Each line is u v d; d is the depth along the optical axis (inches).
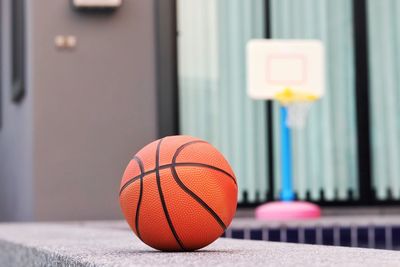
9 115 267.7
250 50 209.5
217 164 64.1
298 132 234.5
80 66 219.6
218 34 232.4
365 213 234.4
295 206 199.0
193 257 56.8
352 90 237.8
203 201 62.1
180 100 229.5
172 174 62.2
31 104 218.7
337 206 233.5
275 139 232.5
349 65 237.9
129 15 222.8
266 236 169.5
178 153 63.9
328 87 236.8
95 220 217.9
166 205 61.8
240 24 233.6
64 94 218.4
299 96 208.4
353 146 237.0
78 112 219.0
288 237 171.2
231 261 52.1
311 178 235.0
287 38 235.3
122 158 220.8
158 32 223.6
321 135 236.1
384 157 238.1
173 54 224.7
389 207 236.2
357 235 174.2
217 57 232.2
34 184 215.6
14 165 257.6
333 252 60.9
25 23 231.3
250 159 231.8
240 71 233.0
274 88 209.5
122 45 221.9
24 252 88.9
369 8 239.0
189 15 230.8
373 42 239.1
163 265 49.1
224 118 231.9
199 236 63.1
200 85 230.7
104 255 61.1
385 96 239.6
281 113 217.5
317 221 177.3
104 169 219.5
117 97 221.1
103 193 219.0
